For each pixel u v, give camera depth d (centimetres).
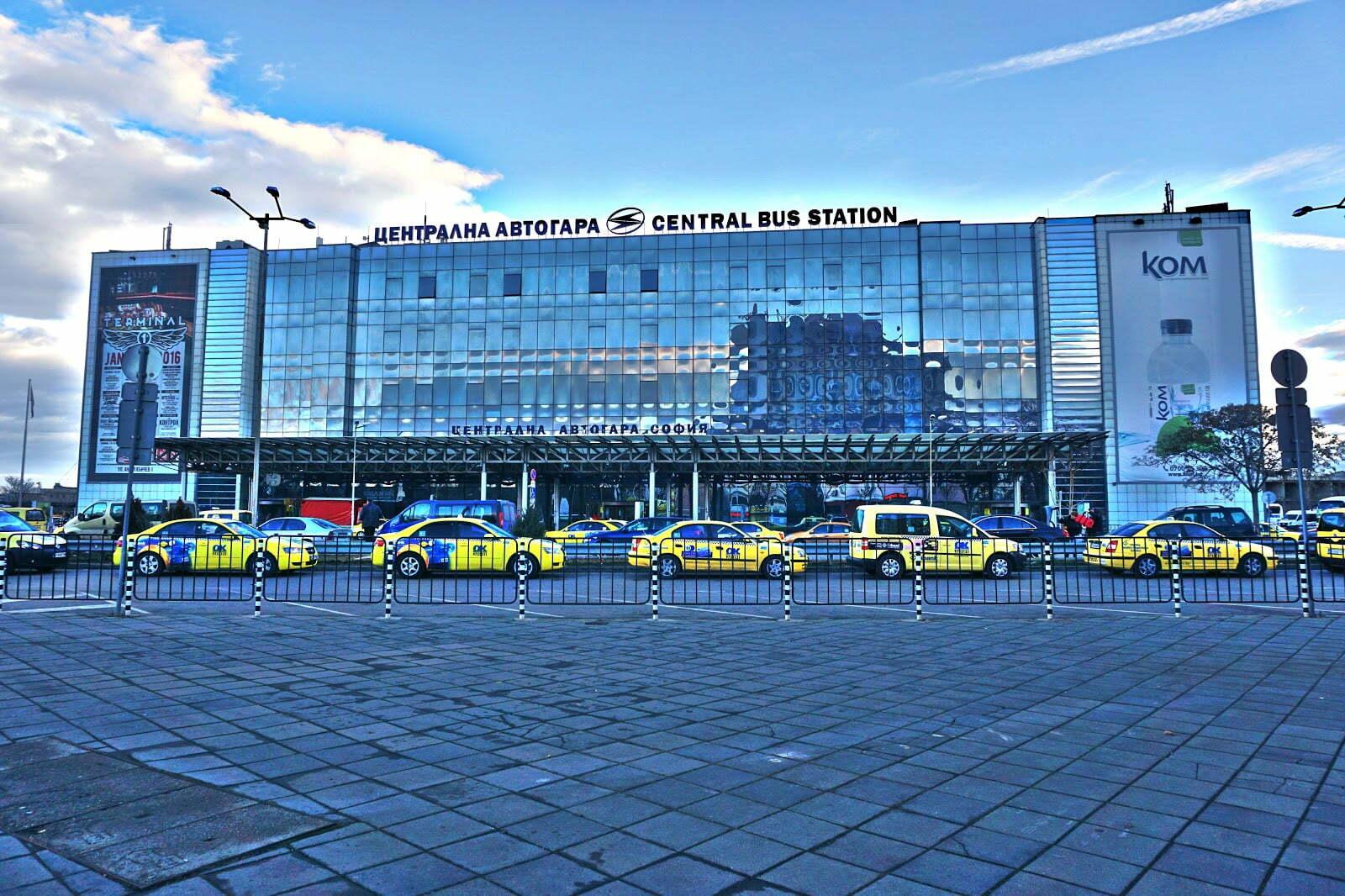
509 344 6197
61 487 9838
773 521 5759
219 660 941
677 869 390
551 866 393
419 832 433
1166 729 651
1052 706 729
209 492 6181
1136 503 5519
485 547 2138
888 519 2270
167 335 6384
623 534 3091
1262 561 2103
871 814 466
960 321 5844
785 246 6084
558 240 6266
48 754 566
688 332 6081
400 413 6194
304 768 543
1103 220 5769
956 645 1083
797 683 830
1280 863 399
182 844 413
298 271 6375
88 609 1424
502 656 982
